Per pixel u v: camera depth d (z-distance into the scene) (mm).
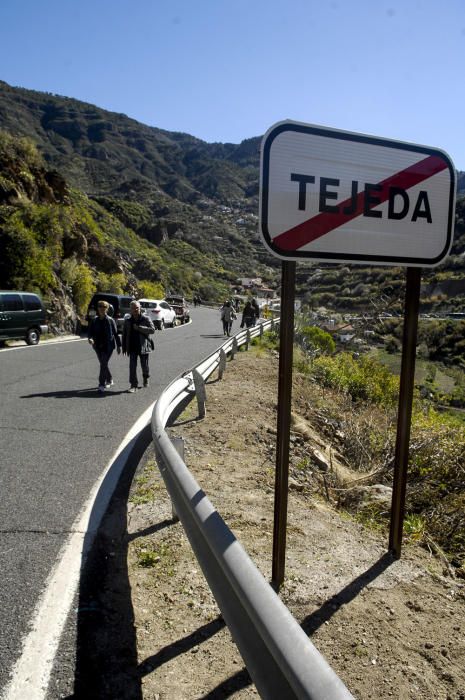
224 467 5430
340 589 3119
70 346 17594
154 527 3805
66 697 2145
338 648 2568
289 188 2936
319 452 7027
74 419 7270
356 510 5371
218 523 2227
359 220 3107
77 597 2887
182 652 2445
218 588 2109
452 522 5578
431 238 3328
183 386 6957
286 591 3027
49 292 22516
